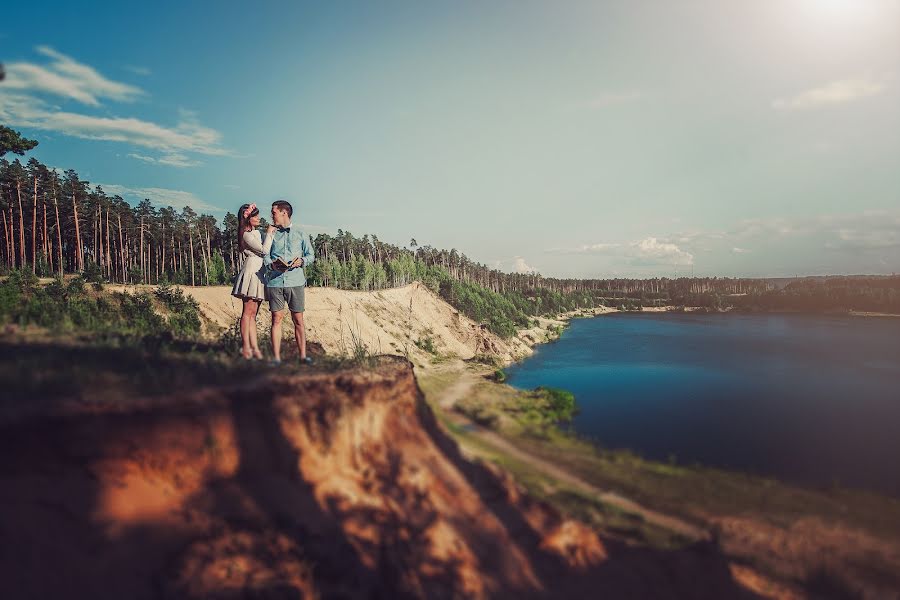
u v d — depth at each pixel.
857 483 20.34
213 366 8.02
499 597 7.43
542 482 10.67
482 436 12.78
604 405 43.00
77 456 5.43
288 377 8.17
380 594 6.64
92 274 56.31
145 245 104.25
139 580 5.14
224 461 6.68
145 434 6.00
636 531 9.68
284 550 6.25
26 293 43.84
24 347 6.89
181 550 5.63
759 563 9.64
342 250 135.00
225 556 5.80
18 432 5.03
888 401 49.25
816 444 31.06
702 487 12.65
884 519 12.23
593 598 7.95
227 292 60.34
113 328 9.82
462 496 8.82
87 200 88.56
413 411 10.32
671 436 29.67
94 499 5.38
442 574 7.30
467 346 85.19
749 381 61.00
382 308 78.44
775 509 12.09
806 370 70.38
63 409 5.37
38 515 4.92
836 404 47.66
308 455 7.64
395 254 153.75
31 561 4.59
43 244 80.69
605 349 100.50
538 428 14.76
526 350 96.69
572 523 9.20
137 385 6.39
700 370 70.44
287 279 9.70
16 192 80.25
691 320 193.50
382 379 9.66
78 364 6.51
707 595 8.46
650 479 12.36
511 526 8.77
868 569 9.66
